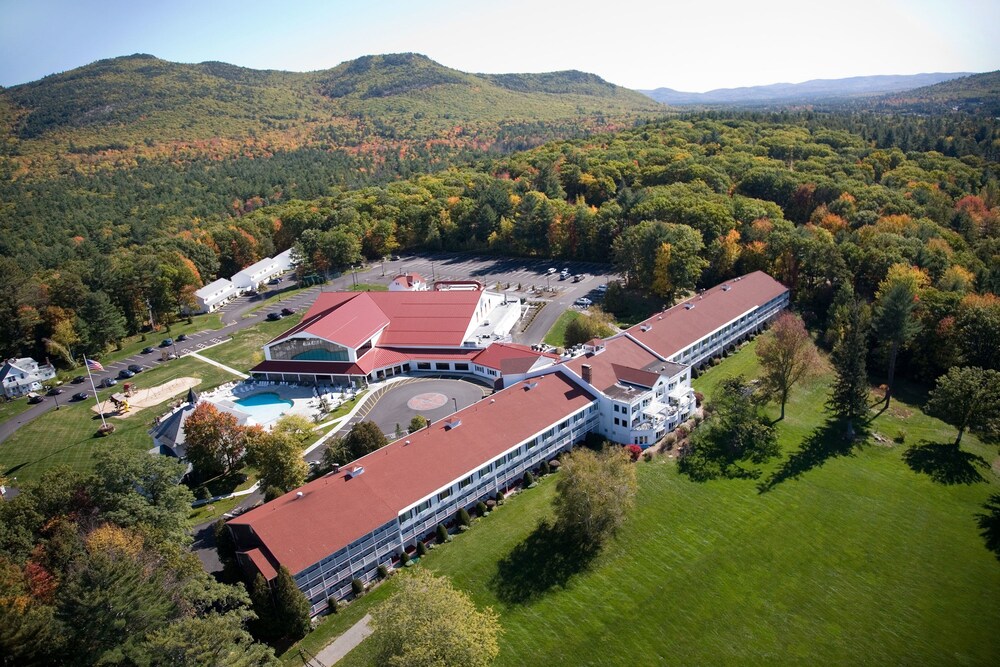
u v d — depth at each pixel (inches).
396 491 2979.8
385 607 2194.9
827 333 5241.1
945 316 4749.0
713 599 2760.8
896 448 3917.3
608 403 3843.5
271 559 2593.5
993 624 2650.1
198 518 3363.7
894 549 3073.3
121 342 6402.6
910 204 7244.1
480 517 3250.5
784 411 4286.4
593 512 2940.5
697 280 6491.1
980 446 3914.9
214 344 6127.0
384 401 4630.9
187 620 2049.7
